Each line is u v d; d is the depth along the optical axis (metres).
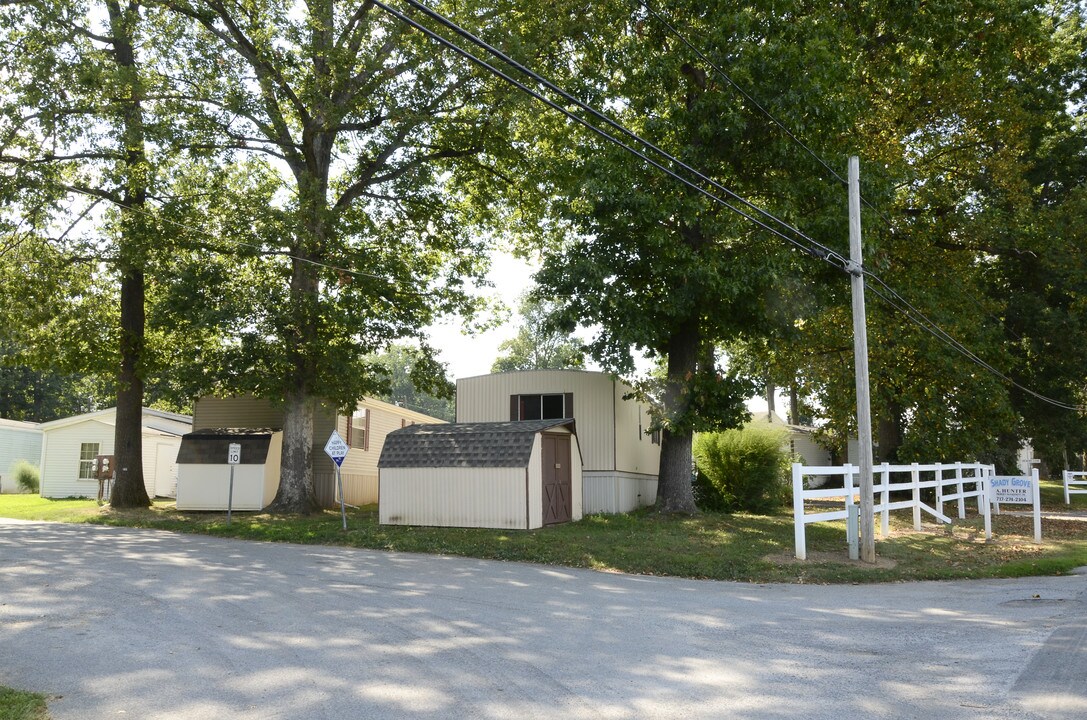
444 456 19.62
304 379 22.62
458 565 14.39
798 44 18.62
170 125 20.58
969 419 26.59
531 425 20.11
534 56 20.84
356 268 21.55
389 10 7.33
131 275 23.58
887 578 13.55
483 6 20.89
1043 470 54.06
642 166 18.88
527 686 6.38
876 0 20.31
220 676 6.66
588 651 7.62
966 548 16.61
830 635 8.52
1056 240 25.94
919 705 5.93
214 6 21.70
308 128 22.78
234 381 21.34
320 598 10.40
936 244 27.36
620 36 21.11
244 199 21.27
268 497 25.00
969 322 24.97
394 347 24.75
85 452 33.31
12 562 13.24
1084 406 34.50
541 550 15.89
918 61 23.42
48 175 20.78
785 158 18.72
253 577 12.11
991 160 25.70
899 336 24.72
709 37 18.61
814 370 26.86
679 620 9.33
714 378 19.97
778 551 15.65
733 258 18.33
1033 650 7.73
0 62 20.47
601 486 23.59
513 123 23.02
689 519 20.64
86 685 6.40
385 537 17.75
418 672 6.78
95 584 11.19
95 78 19.50
